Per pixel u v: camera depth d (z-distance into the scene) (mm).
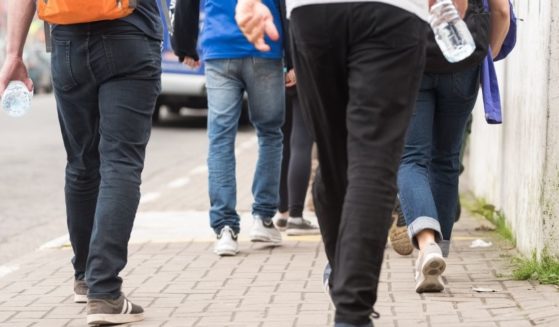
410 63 6168
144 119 8227
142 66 8125
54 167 24422
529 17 10727
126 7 7875
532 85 10422
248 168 23125
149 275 10523
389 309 8438
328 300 9008
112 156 8156
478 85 9102
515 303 8484
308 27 6172
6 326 8391
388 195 6113
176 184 20703
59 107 8445
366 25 6094
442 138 9391
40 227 15680
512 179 11953
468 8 8820
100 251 8109
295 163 13211
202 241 12883
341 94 6398
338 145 6555
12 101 8352
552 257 9484
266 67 11773
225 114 11758
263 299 9156
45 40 8484
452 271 10070
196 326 8125
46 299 9484
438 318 8031
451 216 9648
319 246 12297
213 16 11766
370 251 6070
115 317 8148
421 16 6227
